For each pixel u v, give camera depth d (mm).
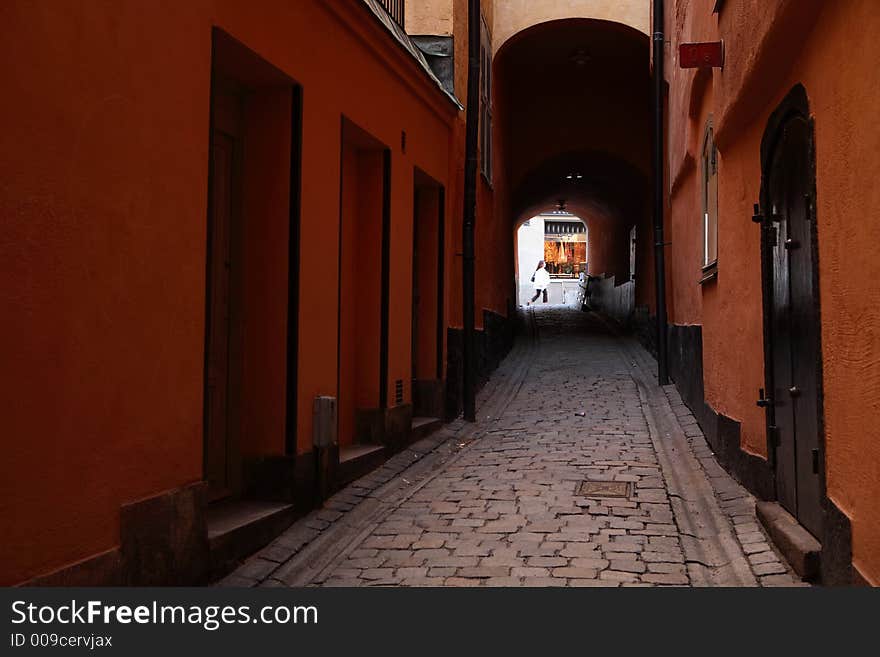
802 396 4887
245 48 5199
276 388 5918
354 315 8289
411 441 8945
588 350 16828
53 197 3379
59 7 3422
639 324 17859
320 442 6199
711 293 8250
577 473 7547
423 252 10352
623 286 21219
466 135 11312
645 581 4711
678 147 10797
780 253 5398
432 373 10195
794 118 4855
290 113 5973
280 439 5898
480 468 7984
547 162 18453
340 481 6828
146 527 3988
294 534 5625
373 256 8297
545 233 44344
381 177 8289
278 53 5668
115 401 3787
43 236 3320
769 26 4656
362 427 8211
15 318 3170
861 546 3498
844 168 3699
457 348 11148
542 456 8375
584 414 10680
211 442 5641
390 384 8398
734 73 6094
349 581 4867
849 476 3693
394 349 8508
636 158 17609
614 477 7344
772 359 5723
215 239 5668
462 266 11188
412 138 9078
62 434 3432
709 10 7484
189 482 4410
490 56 13930
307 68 6180
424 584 4742
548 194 23797
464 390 10773
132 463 3912
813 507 4664
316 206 6324
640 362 14797
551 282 39906
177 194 4324
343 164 8016
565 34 15609
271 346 5930
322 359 6418
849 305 3666
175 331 4289
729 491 6613
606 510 6293
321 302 6406
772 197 5594
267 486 5910
